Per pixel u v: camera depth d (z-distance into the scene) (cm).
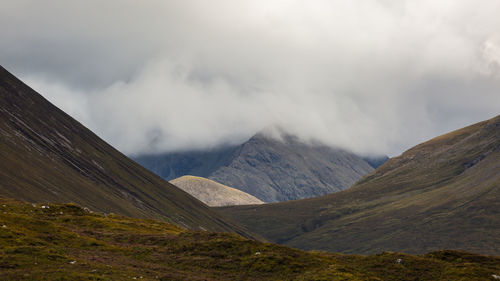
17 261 6147
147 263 7550
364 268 8156
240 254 8250
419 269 7962
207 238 9419
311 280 6781
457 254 8950
